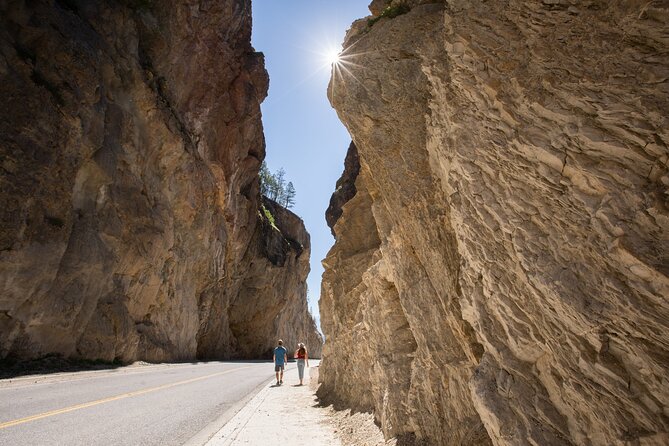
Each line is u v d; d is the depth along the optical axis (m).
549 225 3.01
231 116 46.56
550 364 3.02
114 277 23.83
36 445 5.38
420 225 5.48
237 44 49.97
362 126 7.03
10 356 15.89
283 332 71.75
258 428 7.48
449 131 4.54
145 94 27.52
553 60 3.17
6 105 16.22
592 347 2.64
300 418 8.88
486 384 3.58
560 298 2.77
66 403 8.52
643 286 2.31
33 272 16.55
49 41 18.44
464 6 4.39
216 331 47.69
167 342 30.05
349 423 7.86
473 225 3.90
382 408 6.66
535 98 3.20
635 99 2.56
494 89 3.68
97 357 20.52
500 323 3.61
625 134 2.59
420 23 6.76
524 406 3.13
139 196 26.38
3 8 17.53
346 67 7.62
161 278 28.92
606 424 2.51
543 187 3.09
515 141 3.38
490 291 3.64
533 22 3.47
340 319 11.39
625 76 2.66
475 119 4.01
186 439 6.24
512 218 3.35
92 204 21.48
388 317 6.97
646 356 2.28
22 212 16.16
